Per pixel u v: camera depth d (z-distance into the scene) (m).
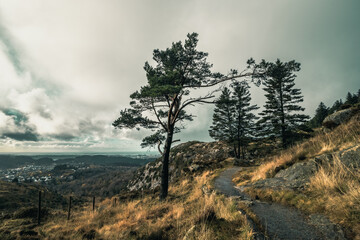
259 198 5.95
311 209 4.14
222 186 9.79
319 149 7.80
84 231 6.14
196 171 20.27
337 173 4.90
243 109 32.53
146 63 13.20
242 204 5.05
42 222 8.75
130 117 12.91
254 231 3.33
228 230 3.62
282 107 27.30
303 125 25.73
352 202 3.49
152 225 5.07
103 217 8.55
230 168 18.39
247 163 22.16
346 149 5.78
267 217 4.13
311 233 3.20
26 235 5.66
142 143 13.52
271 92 28.52
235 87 13.05
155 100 13.15
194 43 12.10
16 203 51.94
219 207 4.95
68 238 5.57
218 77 12.81
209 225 3.92
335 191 4.34
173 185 17.03
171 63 12.80
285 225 3.63
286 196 5.24
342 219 3.29
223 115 34.25
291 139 25.27
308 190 5.14
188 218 5.03
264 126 29.78
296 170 6.87
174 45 12.44
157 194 13.55
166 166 12.23
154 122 13.48
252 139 32.28
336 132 8.60
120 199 13.90
